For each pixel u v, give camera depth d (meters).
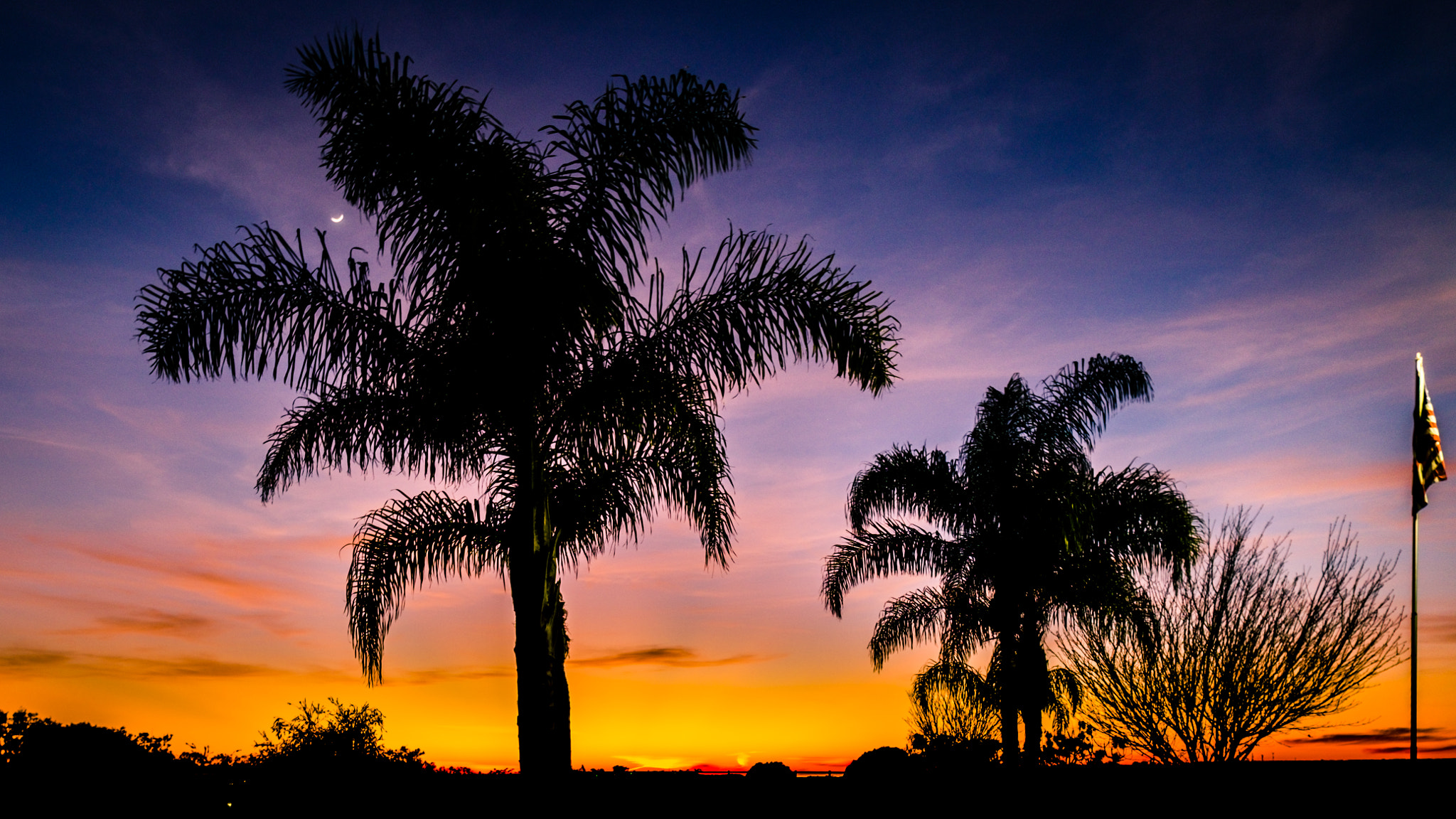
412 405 9.15
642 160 9.23
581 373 9.35
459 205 8.70
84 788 7.93
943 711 14.94
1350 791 7.16
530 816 8.46
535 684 8.86
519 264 8.87
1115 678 10.66
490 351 8.94
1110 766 8.48
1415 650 8.99
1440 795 6.91
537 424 9.37
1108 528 14.03
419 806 8.61
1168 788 7.74
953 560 14.73
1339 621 10.05
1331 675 9.90
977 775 8.65
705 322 9.41
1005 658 13.93
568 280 8.91
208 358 8.95
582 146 9.28
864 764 9.52
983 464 14.51
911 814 8.27
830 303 9.27
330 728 9.87
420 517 9.66
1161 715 10.27
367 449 9.59
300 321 9.02
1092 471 14.25
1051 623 13.91
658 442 9.69
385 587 9.43
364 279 9.08
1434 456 9.27
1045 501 13.96
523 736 8.77
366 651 9.27
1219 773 7.71
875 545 15.03
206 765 8.88
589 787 9.04
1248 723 9.98
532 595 9.09
